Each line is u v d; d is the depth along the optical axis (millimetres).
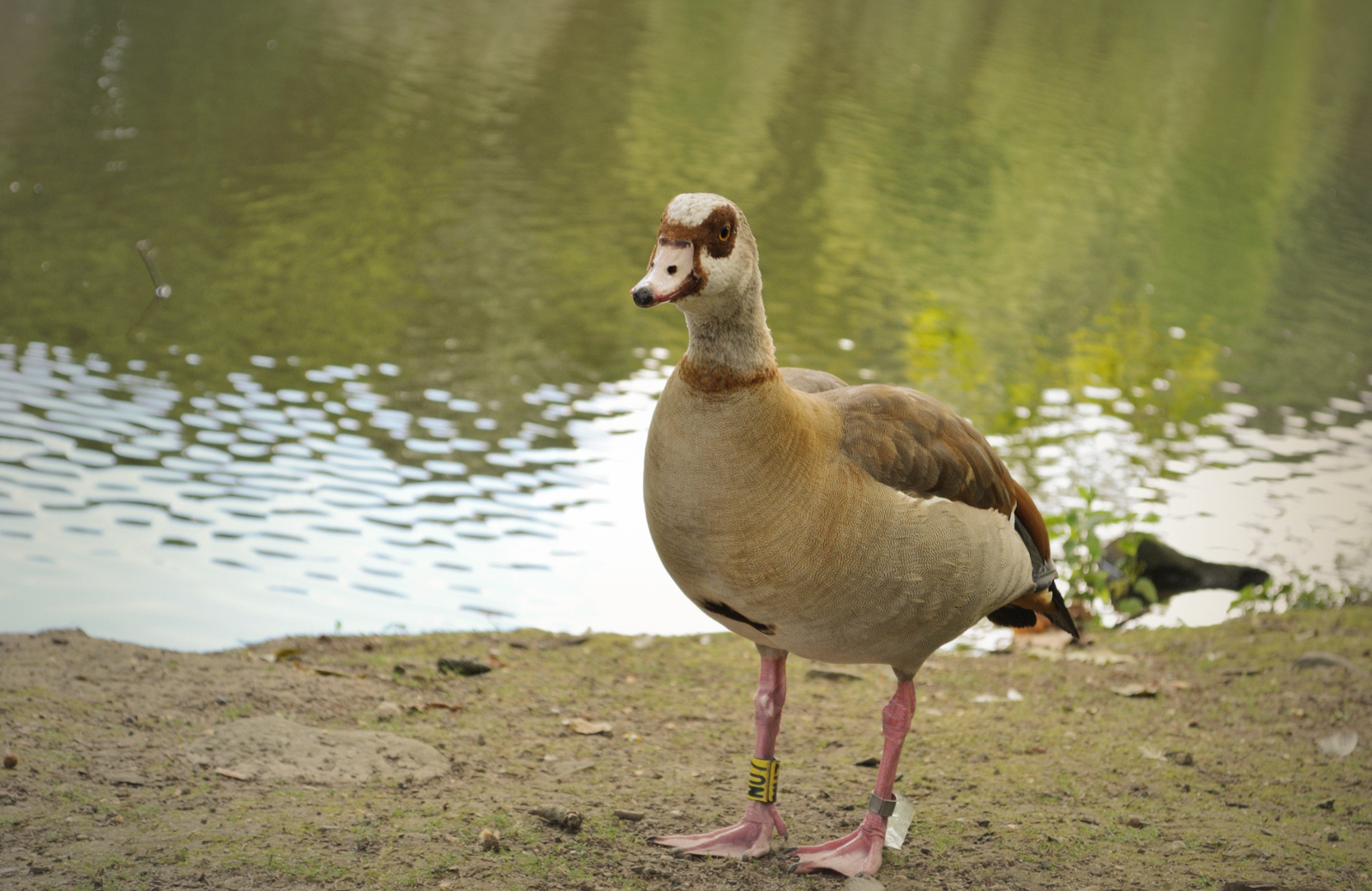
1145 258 20188
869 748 5523
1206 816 4859
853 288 17000
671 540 3885
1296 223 23172
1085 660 7016
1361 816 4930
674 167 22578
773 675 4387
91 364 11945
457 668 6207
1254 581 9031
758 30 37719
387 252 16531
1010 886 4195
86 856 3984
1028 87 32969
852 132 26953
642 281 3598
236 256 15820
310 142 21703
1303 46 41125
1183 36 41219
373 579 8258
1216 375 14695
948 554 3980
